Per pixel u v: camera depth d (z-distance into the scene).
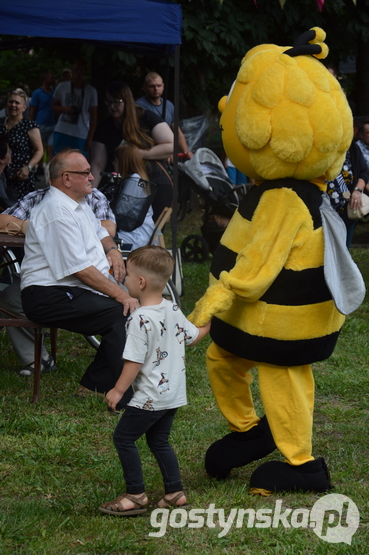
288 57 3.53
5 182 7.33
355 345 6.81
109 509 3.55
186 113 14.02
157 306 3.49
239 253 3.56
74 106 11.67
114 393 3.44
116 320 5.05
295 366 3.66
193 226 13.48
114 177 6.74
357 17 13.20
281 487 3.73
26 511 3.53
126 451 3.53
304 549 3.22
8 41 9.11
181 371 3.54
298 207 3.52
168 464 3.60
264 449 3.90
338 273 3.56
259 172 3.59
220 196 10.05
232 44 11.90
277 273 3.47
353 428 4.79
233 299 3.55
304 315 3.56
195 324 3.56
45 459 4.24
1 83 21.20
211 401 5.30
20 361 5.79
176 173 7.23
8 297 5.68
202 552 3.20
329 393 5.58
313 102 3.44
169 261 3.51
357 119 11.30
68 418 4.88
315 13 12.74
